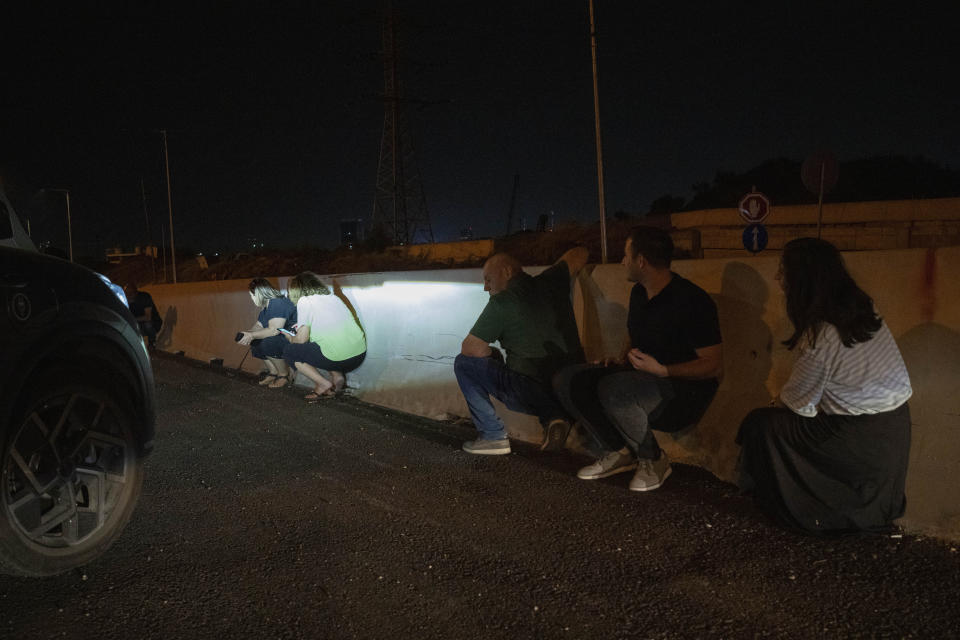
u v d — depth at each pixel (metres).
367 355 7.73
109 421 3.62
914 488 3.64
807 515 3.48
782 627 2.82
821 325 3.32
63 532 3.37
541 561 3.47
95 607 3.13
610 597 3.11
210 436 6.14
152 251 55.09
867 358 3.25
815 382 3.33
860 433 3.29
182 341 12.70
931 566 3.24
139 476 3.79
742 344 4.49
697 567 3.34
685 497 4.25
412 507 4.25
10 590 3.29
